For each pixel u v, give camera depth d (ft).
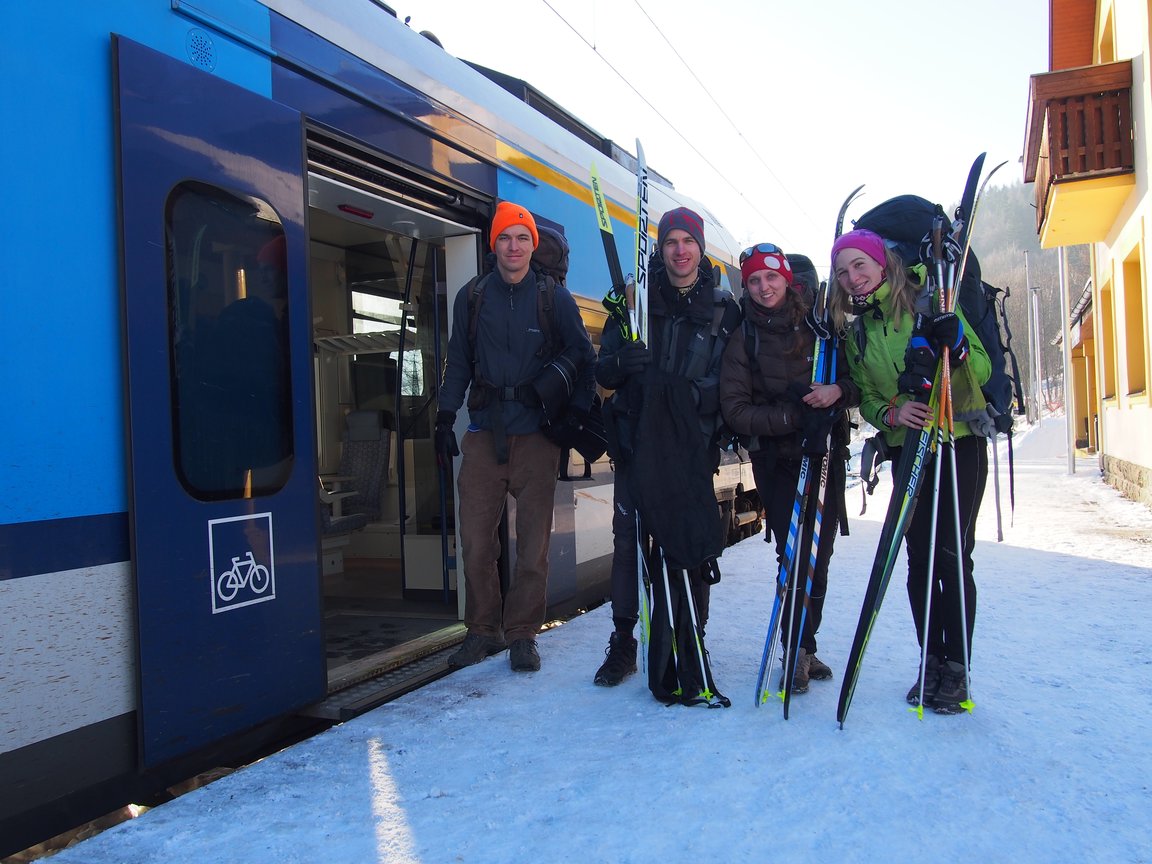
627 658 11.42
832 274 9.97
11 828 6.88
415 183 12.28
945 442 9.21
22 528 6.95
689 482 9.97
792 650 9.74
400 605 16.30
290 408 9.72
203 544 8.52
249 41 9.34
